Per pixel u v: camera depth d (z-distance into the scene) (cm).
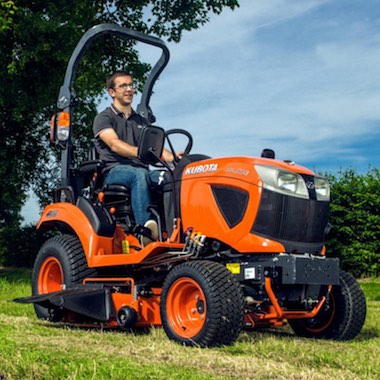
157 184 509
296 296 452
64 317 529
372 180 1487
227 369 338
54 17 1412
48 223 576
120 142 534
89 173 562
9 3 1300
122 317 470
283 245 434
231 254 455
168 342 432
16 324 504
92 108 1708
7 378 300
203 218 461
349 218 1445
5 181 1634
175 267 446
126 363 331
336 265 447
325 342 472
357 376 328
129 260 478
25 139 1742
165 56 610
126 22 1711
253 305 458
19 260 2075
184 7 1691
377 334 527
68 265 526
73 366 313
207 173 468
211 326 411
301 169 463
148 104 622
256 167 445
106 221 518
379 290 1146
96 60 1592
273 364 350
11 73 1358
